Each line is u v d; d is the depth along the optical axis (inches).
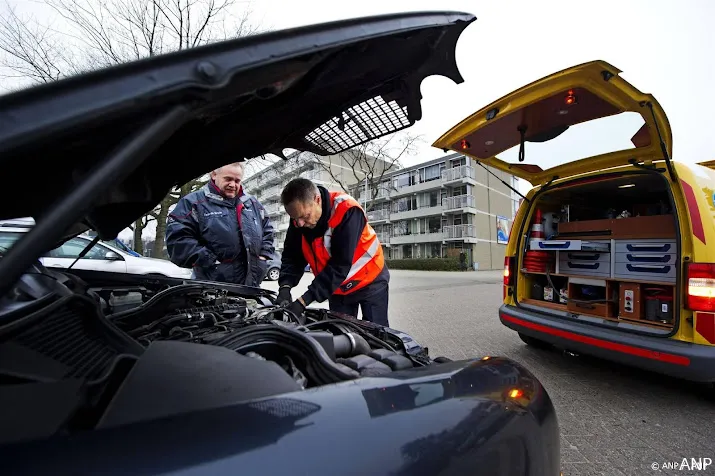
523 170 152.0
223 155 51.5
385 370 44.8
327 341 45.4
